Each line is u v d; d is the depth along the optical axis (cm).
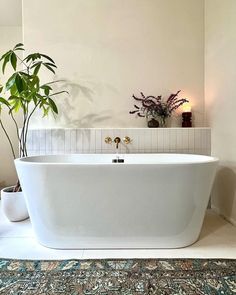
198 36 234
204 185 153
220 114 207
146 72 233
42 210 151
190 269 127
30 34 228
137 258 140
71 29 229
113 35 231
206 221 196
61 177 146
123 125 232
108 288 112
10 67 288
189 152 227
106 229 152
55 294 108
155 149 227
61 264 133
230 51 189
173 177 147
